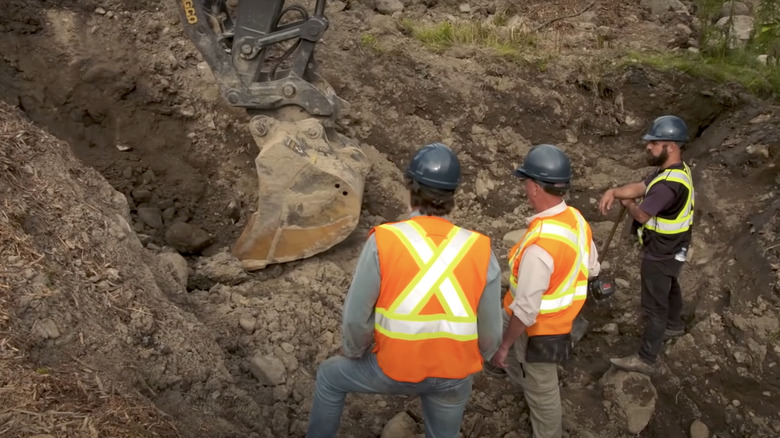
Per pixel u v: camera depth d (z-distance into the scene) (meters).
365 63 6.36
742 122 6.16
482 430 4.02
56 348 3.04
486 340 2.78
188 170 5.74
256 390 3.92
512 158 6.25
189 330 3.71
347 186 4.85
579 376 4.55
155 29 5.82
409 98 6.29
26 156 3.91
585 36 7.08
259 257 5.07
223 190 5.77
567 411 4.26
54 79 5.46
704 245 5.29
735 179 5.57
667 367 4.51
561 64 6.47
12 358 2.79
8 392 2.62
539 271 3.16
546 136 6.38
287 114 5.04
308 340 4.42
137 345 3.41
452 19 7.32
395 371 2.63
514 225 5.90
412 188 2.65
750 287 4.61
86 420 2.64
